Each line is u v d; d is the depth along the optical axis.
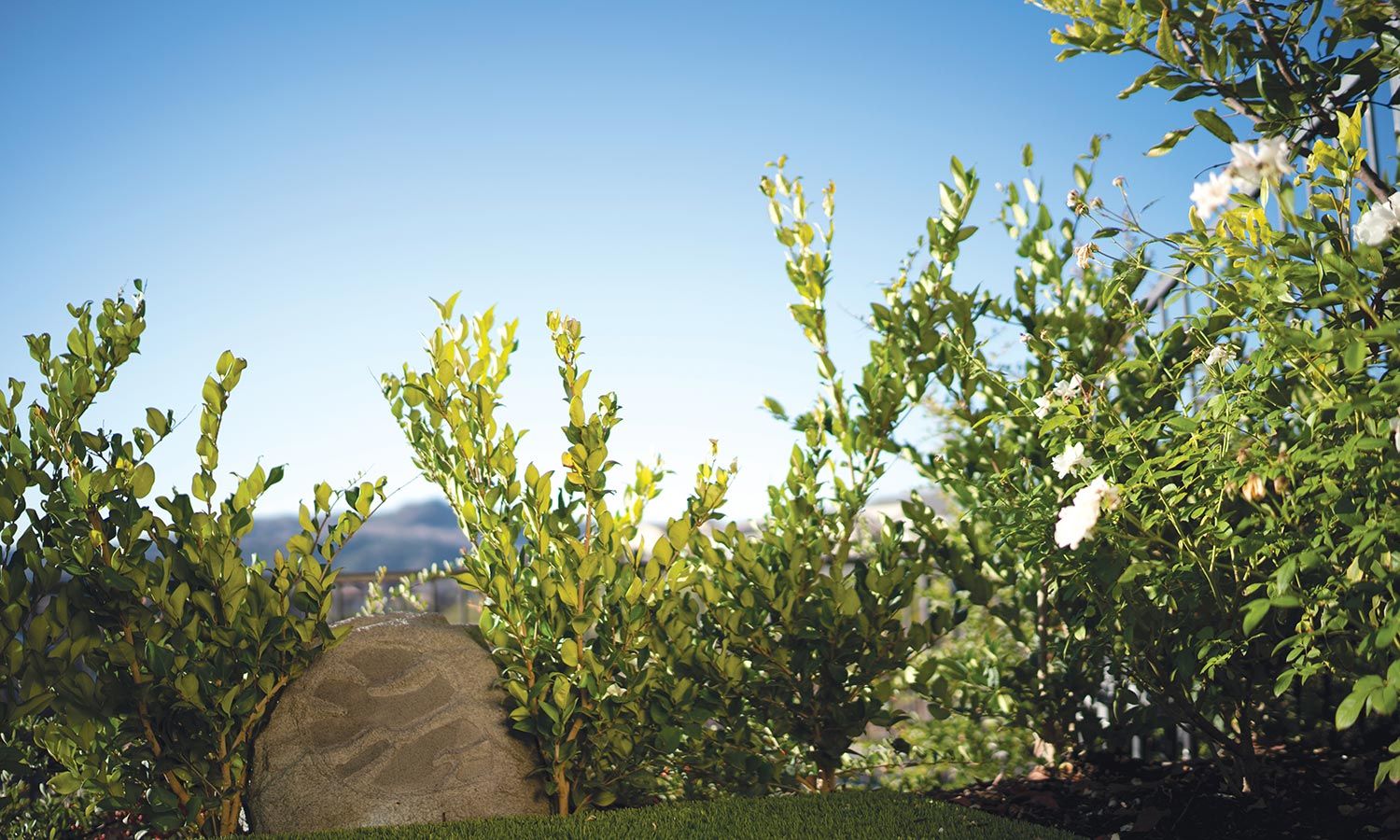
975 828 3.24
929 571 4.61
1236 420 2.80
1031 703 4.64
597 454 3.89
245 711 3.59
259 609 3.66
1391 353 2.52
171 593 3.67
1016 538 3.88
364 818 3.59
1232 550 2.97
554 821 3.44
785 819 3.40
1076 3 3.11
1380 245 2.44
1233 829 3.29
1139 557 3.24
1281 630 3.33
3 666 3.36
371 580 6.84
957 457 4.63
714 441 4.08
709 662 4.07
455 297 4.09
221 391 3.68
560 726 3.75
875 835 3.18
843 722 4.20
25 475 3.49
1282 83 2.87
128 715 3.54
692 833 3.25
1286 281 2.54
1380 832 3.01
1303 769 3.75
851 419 4.61
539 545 3.91
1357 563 2.36
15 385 3.48
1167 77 3.00
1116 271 3.30
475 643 4.13
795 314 4.65
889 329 4.55
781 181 4.71
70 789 3.50
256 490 3.71
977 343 4.46
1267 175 2.52
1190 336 3.67
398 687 3.84
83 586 3.52
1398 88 2.94
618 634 3.96
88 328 3.61
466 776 3.75
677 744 3.93
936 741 5.31
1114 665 3.84
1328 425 2.56
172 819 3.49
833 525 4.49
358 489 3.79
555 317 3.92
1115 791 3.94
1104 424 3.88
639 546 3.99
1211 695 3.50
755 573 4.14
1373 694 2.04
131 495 3.54
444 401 4.00
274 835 3.33
